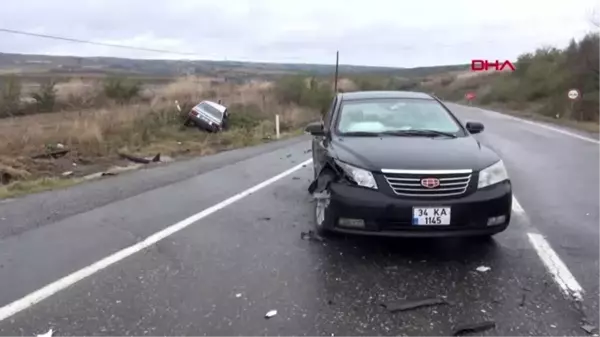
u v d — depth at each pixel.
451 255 4.88
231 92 40.53
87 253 4.96
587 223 6.03
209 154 15.38
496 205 4.68
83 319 3.57
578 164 11.12
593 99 30.62
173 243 5.29
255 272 4.46
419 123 6.31
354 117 6.48
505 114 37.47
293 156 13.45
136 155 14.57
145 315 3.63
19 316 3.62
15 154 13.07
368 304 3.81
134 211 6.70
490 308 3.73
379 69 101.56
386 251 5.00
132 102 33.75
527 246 5.14
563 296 3.92
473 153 5.10
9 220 6.24
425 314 3.64
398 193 4.64
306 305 3.79
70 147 14.43
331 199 4.88
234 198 7.54
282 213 6.57
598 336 3.30
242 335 3.34
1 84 31.72
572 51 47.47
